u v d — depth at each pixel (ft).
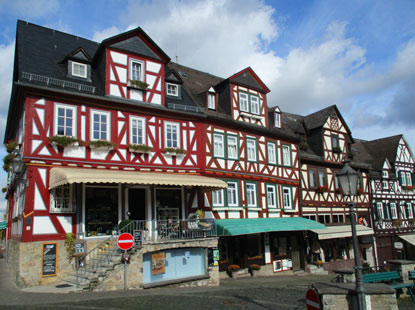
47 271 44.21
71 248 45.91
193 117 62.80
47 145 46.96
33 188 45.14
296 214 79.87
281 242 74.38
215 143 65.72
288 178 79.71
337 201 92.12
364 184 102.99
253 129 72.90
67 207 47.39
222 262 62.18
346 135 100.99
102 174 44.47
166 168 57.67
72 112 49.83
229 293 42.01
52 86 48.73
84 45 62.34
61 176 42.70
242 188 68.59
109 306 32.14
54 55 54.90
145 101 57.11
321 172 90.22
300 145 88.48
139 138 55.83
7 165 57.62
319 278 65.72
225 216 64.49
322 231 79.36
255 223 64.39
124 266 40.93
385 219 106.93
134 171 53.47
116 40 55.47
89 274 42.29
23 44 52.47
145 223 54.90
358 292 23.45
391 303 25.40
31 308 30.86
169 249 47.52
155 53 59.93
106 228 50.21
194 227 50.34
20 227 47.88
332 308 25.82
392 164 115.75
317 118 96.32
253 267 64.44
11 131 69.31
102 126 52.26
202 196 61.46
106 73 53.72
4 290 40.96
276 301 37.42
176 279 46.73
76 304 32.53
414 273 42.11
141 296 37.32
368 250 99.35
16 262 47.29
